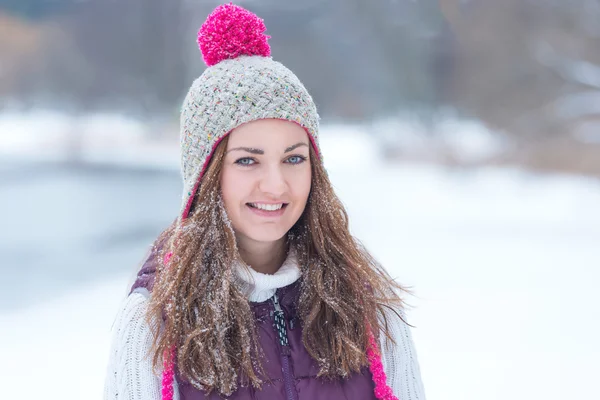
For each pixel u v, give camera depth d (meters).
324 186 1.84
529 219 12.48
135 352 1.67
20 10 54.12
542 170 20.62
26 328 5.56
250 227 1.72
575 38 29.91
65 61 51.53
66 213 12.12
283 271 1.77
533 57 29.91
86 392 4.34
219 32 1.79
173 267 1.71
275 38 48.75
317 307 1.76
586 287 7.15
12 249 8.84
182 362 1.64
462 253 9.06
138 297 1.74
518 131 26.47
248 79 1.68
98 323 5.72
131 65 51.31
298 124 1.71
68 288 6.87
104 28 51.94
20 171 19.34
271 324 1.75
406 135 28.11
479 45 32.62
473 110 31.09
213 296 1.70
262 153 1.67
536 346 5.29
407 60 41.03
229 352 1.67
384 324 1.86
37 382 4.48
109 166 21.52
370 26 45.75
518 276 7.65
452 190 17.02
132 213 12.14
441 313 6.14
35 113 42.53
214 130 1.68
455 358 5.00
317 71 46.94
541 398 4.33
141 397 1.64
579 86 28.62
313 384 1.72
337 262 1.85
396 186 17.64
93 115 42.06
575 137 23.06
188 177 1.78
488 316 6.06
